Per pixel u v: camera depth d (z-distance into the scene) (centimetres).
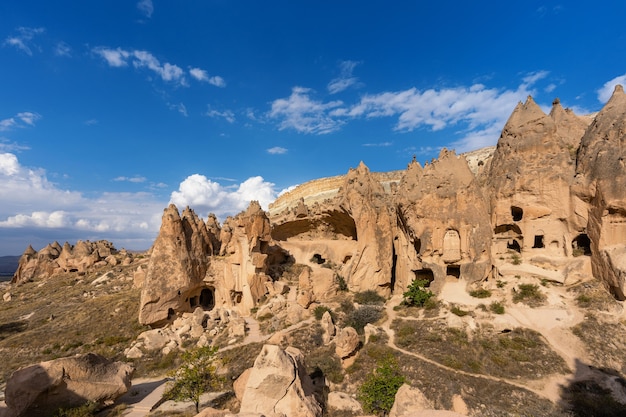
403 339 3322
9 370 3866
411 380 2697
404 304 4219
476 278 3950
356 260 5081
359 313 4078
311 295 4553
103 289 6881
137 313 5209
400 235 5016
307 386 2214
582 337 3009
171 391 2555
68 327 4994
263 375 1925
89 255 8962
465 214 4100
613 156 3572
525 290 3681
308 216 7306
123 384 2745
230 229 6625
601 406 2270
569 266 3797
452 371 2773
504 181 4397
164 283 4850
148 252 9606
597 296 3375
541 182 4150
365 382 2594
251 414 1644
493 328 3256
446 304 3803
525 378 2661
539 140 4253
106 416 2555
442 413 1527
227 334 4147
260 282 5288
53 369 2405
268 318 4581
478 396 2462
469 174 4250
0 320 6012
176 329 4509
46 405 2370
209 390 2914
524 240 4209
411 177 4950
